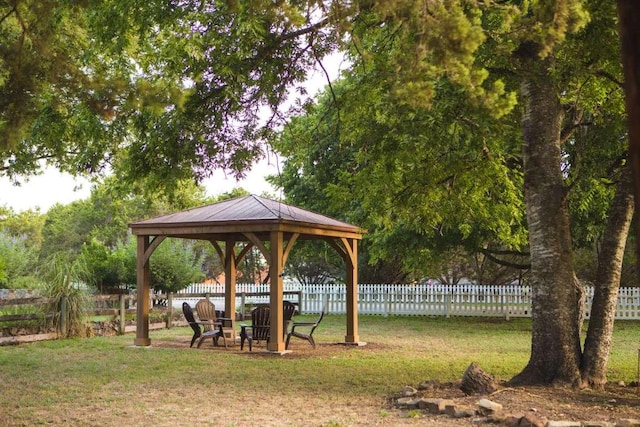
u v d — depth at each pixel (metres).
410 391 9.41
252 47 10.26
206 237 17.53
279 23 9.45
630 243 25.17
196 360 13.68
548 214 9.88
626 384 10.40
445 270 33.38
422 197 13.30
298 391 10.21
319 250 29.00
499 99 6.95
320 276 37.66
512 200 15.13
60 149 15.89
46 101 11.28
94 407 9.01
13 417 8.38
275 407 8.98
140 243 16.19
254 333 15.43
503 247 28.61
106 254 26.72
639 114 2.53
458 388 9.61
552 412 7.93
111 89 7.90
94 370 12.32
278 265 14.84
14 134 8.02
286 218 14.77
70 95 8.37
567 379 9.56
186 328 21.39
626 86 2.59
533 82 9.98
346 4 8.44
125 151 13.94
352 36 9.03
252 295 25.11
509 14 8.07
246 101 10.70
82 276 19.12
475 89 6.88
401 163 12.41
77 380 11.23
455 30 6.50
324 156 24.22
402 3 6.88
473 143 11.23
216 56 10.30
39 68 7.97
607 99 12.35
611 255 10.02
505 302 25.72
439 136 10.62
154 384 10.85
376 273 31.41
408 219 15.01
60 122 12.00
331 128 14.14
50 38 8.12
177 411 8.73
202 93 10.42
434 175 12.46
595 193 17.03
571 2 7.41
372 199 13.84
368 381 11.16
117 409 8.88
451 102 9.77
